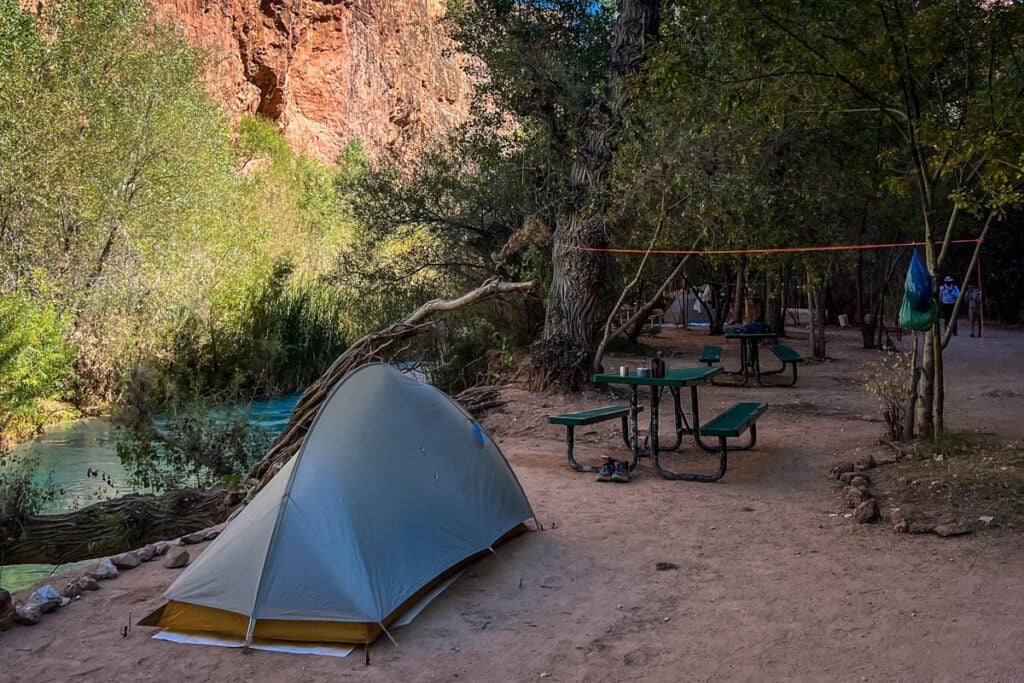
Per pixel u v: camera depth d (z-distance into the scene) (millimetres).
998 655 3945
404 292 20234
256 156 43188
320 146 54531
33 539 8219
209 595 4516
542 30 17859
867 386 9680
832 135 14258
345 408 5211
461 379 15969
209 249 22750
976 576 5016
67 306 18172
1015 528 5844
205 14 47562
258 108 50750
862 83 9172
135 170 21453
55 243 19641
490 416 11781
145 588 5238
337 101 55844
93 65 21203
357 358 10047
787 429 10648
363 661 4152
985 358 19781
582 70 17078
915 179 10023
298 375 20906
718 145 12398
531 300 17391
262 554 4508
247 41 49594
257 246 25344
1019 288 33031
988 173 7828
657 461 7949
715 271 25156
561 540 5988
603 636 4359
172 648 4352
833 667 3904
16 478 9352
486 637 4395
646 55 12070
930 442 8680
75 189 19781
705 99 11969
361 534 4641
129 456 10406
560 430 10672
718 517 6496
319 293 23375
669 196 13250
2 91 19125
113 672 4062
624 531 6176
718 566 5375
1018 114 7887
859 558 5430
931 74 9109
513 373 14609
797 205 14109
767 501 6941
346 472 4879
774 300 27078
